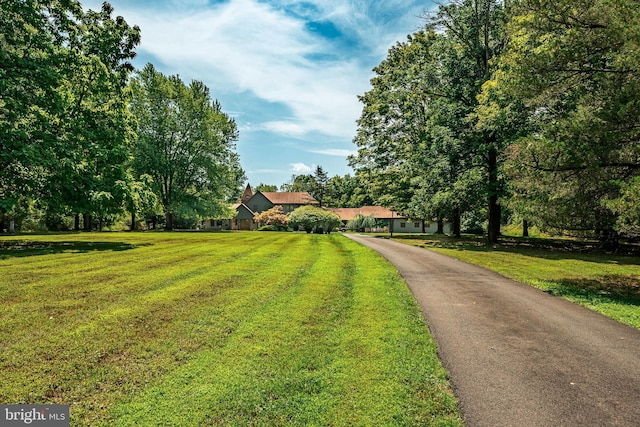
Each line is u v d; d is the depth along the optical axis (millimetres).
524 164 10727
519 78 10625
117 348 4695
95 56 18672
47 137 15867
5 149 14578
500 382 4043
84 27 19031
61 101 16953
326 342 5047
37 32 17109
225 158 41219
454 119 23156
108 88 19406
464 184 22953
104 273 9555
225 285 8320
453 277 10586
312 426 3168
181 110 38438
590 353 4945
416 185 31203
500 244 24000
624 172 9656
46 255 13086
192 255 13703
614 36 8938
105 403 3469
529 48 13664
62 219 41875
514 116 19641
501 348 5070
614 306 7629
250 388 3771
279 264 11680
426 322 6148
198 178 40094
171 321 5742
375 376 4094
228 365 4285
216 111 43531
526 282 10164
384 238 29938
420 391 3805
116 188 17953
